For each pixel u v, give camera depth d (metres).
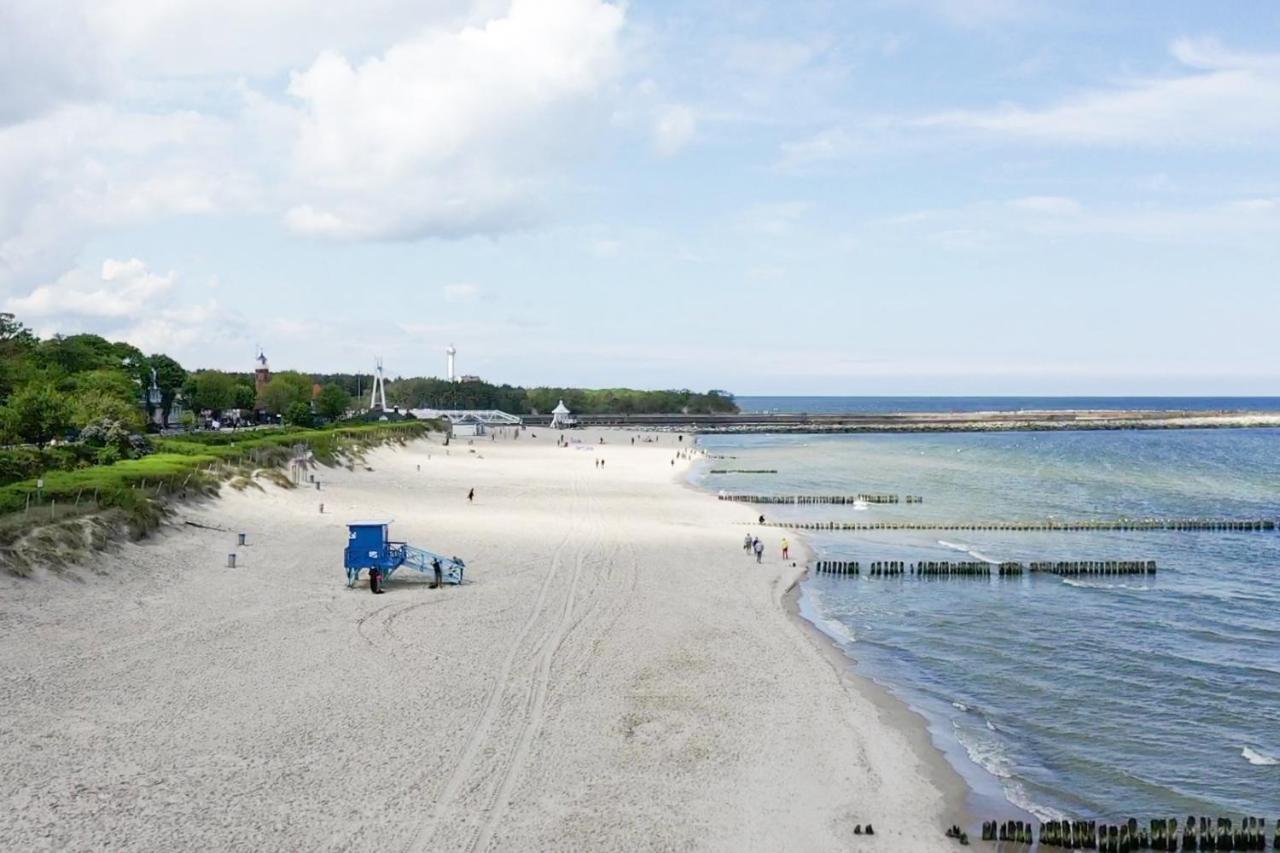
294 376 186.75
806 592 56.59
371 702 32.41
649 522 81.75
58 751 27.14
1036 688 38.41
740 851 23.78
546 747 29.36
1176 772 30.31
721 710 33.62
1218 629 48.28
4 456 62.00
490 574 54.81
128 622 40.12
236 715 30.66
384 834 23.44
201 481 69.12
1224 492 119.81
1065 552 73.81
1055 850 24.77
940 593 57.16
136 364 135.12
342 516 73.94
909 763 30.12
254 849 22.42
